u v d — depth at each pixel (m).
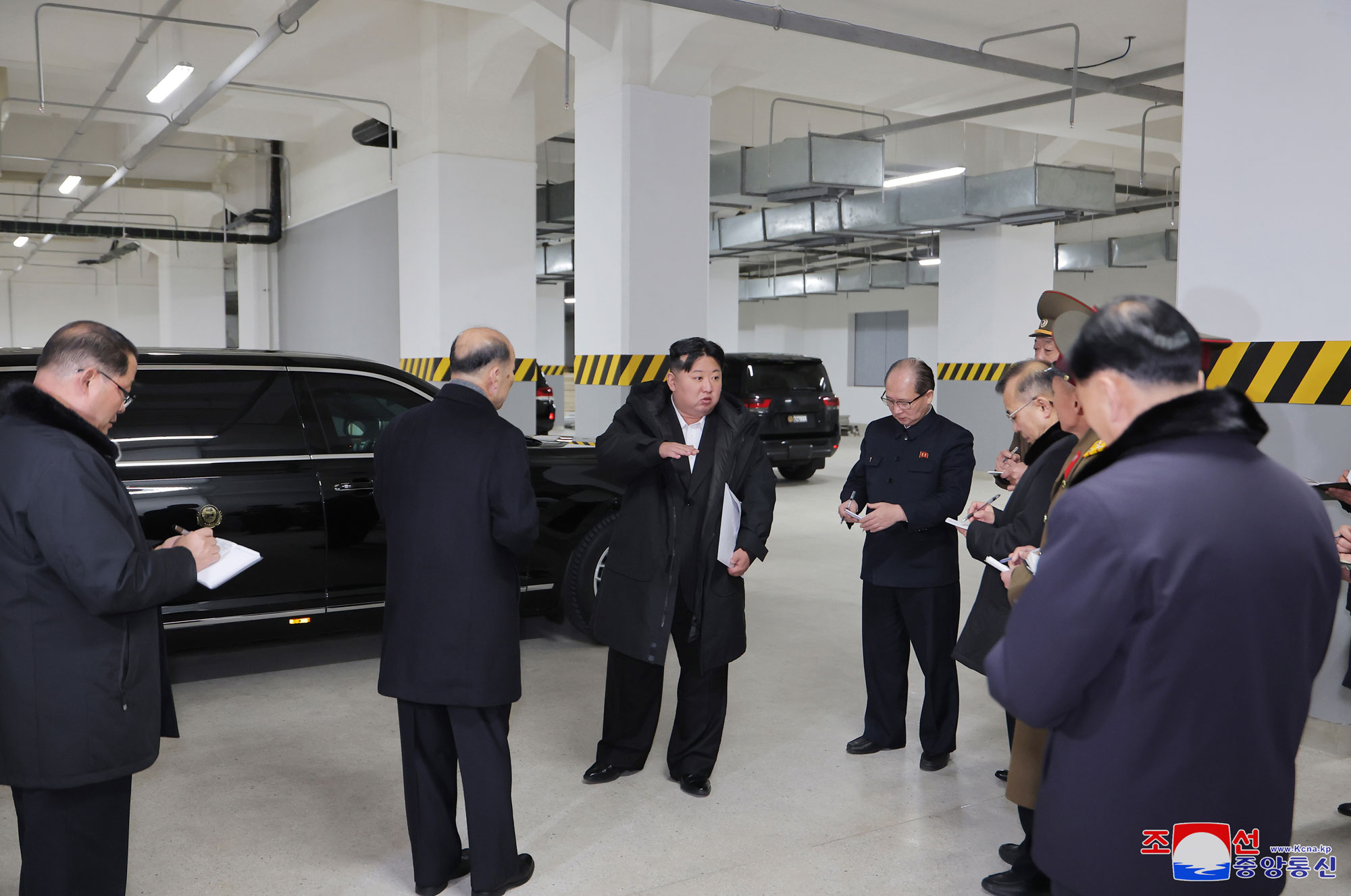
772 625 5.43
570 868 2.72
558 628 5.37
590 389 8.97
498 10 8.73
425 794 2.54
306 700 4.16
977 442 12.82
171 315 20.23
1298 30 3.74
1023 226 12.45
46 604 1.91
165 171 17.11
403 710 2.55
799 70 9.91
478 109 11.06
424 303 11.39
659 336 8.70
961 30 8.80
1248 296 3.94
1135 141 12.18
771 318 25.34
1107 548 1.27
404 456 2.53
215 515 3.87
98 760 1.95
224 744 3.66
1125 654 1.29
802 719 3.95
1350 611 3.62
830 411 11.38
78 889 2.00
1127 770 1.29
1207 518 1.25
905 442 3.35
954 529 3.35
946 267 13.09
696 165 8.80
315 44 10.82
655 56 8.49
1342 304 3.67
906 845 2.88
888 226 12.51
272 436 4.23
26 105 13.80
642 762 3.35
